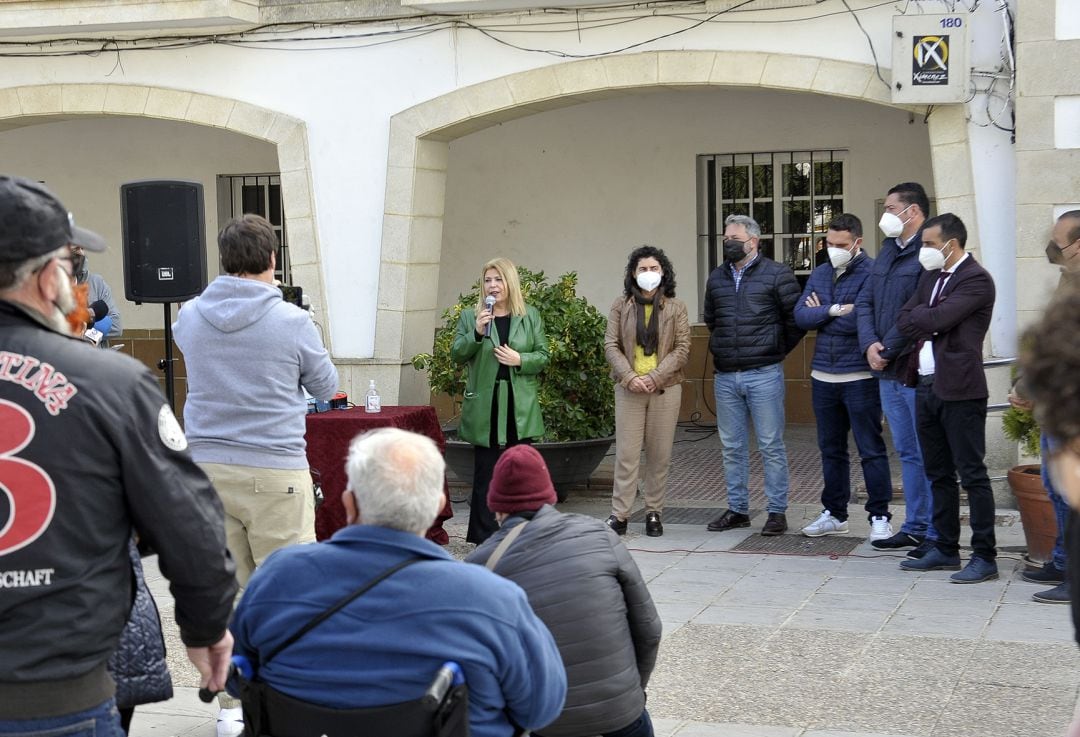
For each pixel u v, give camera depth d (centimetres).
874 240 1192
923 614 608
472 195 1312
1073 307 178
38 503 237
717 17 874
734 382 800
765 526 799
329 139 980
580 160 1270
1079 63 773
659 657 555
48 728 236
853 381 750
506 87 934
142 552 297
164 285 770
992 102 811
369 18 960
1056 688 499
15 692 234
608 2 892
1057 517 625
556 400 877
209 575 253
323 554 271
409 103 959
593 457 900
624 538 803
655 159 1245
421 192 974
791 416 1241
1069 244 580
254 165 1349
